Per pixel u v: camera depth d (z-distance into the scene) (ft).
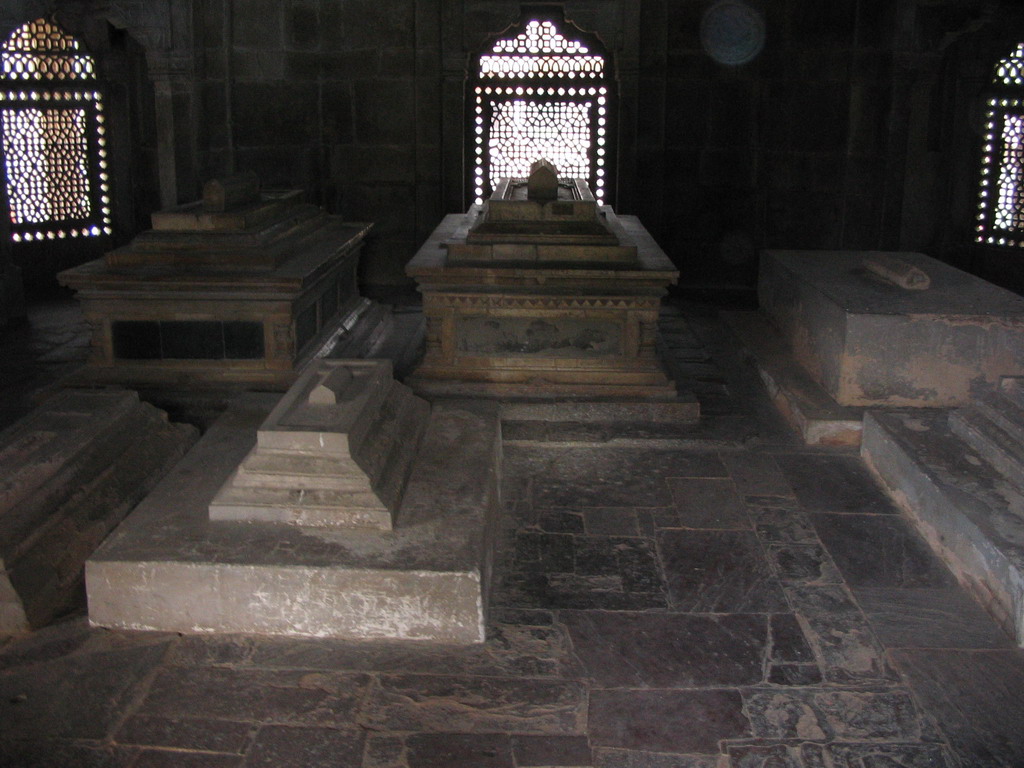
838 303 18.44
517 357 19.66
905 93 26.86
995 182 29.63
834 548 14.23
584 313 19.25
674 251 31.12
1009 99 28.84
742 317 25.26
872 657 11.51
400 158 30.42
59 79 30.01
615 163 30.63
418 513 12.41
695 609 12.54
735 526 14.93
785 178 29.55
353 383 13.73
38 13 25.22
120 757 9.68
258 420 15.52
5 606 11.46
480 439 14.73
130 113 31.32
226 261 19.53
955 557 13.44
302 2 29.17
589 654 11.50
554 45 30.07
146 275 19.07
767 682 11.00
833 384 18.71
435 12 29.04
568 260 19.49
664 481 16.56
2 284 26.12
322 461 12.07
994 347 17.61
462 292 19.15
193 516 12.34
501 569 13.52
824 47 27.91
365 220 31.07
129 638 11.52
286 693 10.64
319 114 30.35
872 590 13.06
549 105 30.58
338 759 9.67
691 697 10.73
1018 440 14.51
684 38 29.14
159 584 11.37
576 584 13.15
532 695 10.70
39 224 30.40
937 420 16.84
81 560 12.60
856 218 28.32
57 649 11.30
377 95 29.99
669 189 30.50
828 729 10.21
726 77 29.43
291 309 19.36
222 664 11.09
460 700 10.59
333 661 11.19
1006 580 12.00
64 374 21.71
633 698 10.69
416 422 14.65
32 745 9.84
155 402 18.99
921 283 19.30
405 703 10.52
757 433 18.51
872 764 9.69
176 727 10.11
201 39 27.30
